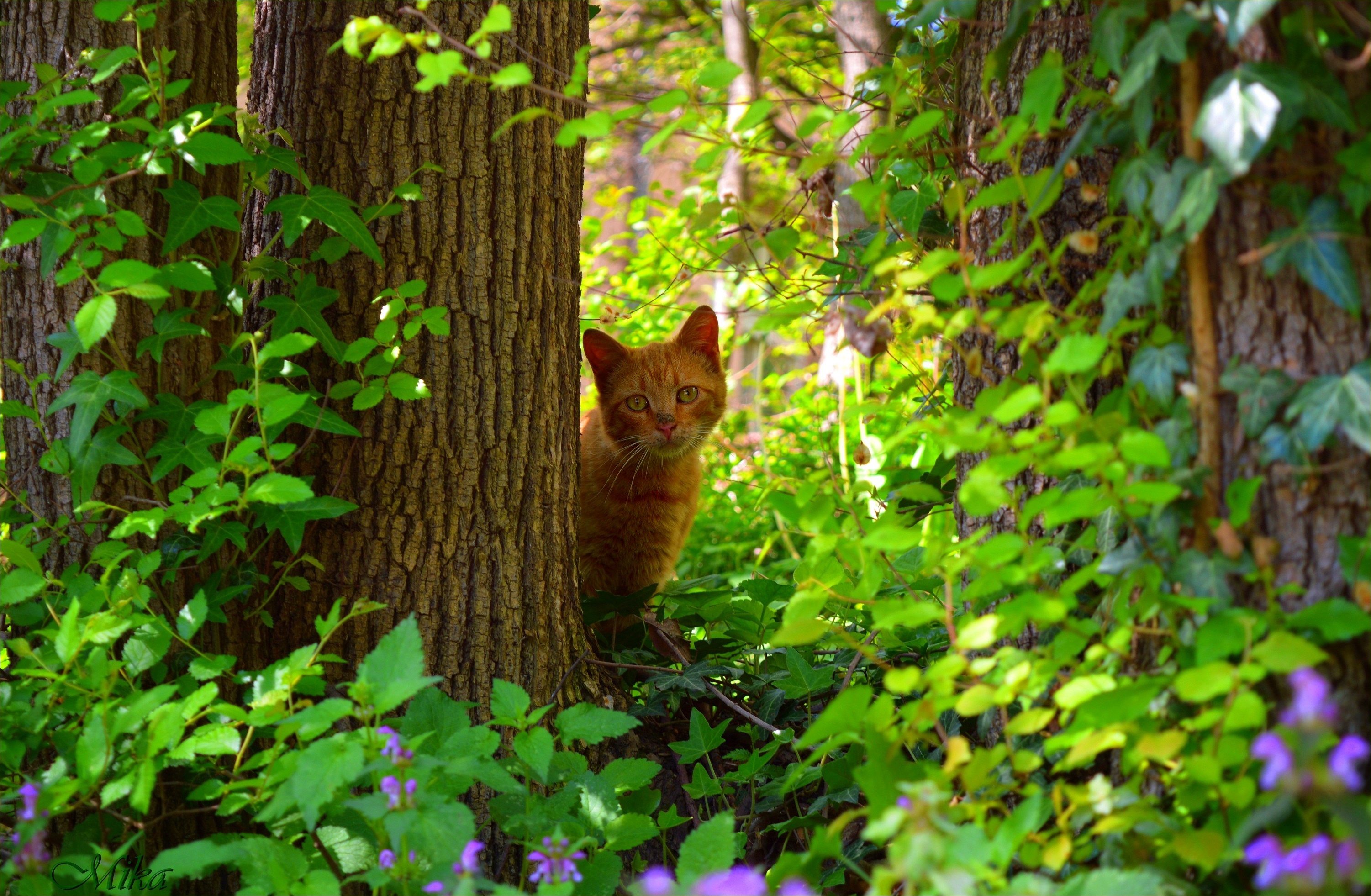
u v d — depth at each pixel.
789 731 2.87
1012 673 1.80
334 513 2.58
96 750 2.03
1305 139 1.75
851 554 2.18
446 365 2.98
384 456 2.94
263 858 2.02
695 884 1.81
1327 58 1.66
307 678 2.26
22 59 2.63
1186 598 1.66
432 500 2.96
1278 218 1.77
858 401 4.50
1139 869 1.75
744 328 8.64
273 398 2.31
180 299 2.68
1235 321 1.82
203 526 2.59
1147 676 1.84
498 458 3.03
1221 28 1.68
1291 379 1.74
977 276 1.86
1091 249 1.83
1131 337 2.19
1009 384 2.07
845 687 3.00
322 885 1.96
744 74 1.96
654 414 4.39
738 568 5.97
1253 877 1.73
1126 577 1.90
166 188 2.65
